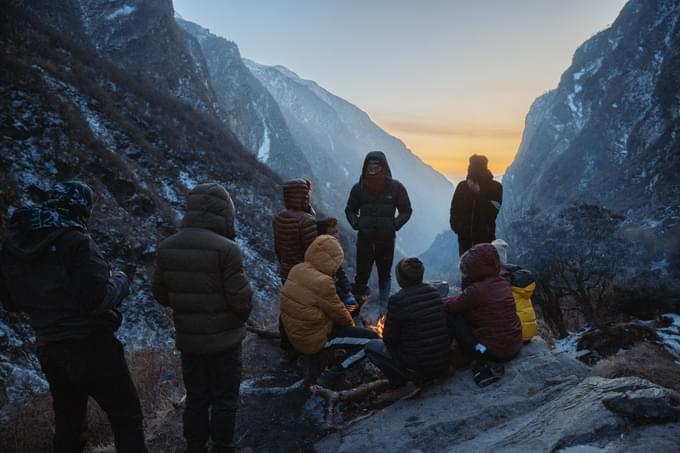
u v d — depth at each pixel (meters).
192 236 3.63
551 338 9.12
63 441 3.31
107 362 3.26
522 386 4.03
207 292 3.59
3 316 11.91
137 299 18.14
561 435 2.92
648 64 185.50
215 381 3.78
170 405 5.23
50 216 3.08
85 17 89.31
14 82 24.47
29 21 47.53
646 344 6.28
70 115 25.83
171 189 35.78
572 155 183.12
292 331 4.61
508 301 4.34
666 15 195.12
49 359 3.10
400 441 3.72
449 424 3.73
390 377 4.39
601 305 16.48
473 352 4.30
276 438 4.35
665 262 23.89
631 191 120.75
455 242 103.19
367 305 7.32
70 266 3.07
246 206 46.44
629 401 2.97
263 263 36.53
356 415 4.52
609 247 19.72
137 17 95.56
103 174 24.72
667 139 127.00
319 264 4.58
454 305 4.39
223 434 3.75
